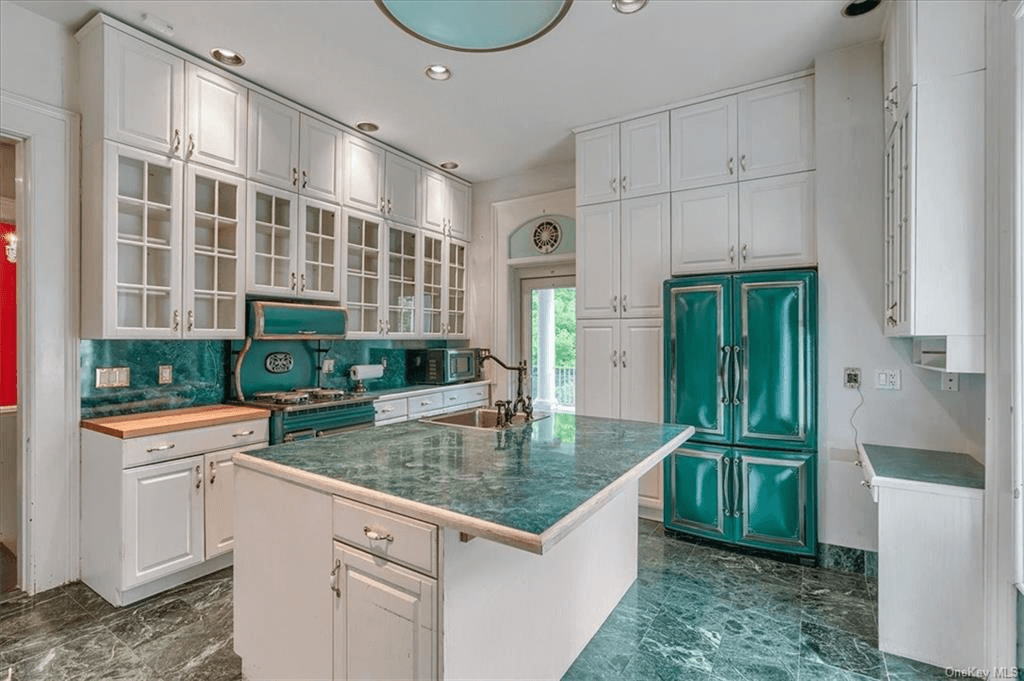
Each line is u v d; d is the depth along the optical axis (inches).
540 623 68.3
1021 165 67.4
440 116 138.4
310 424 121.5
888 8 93.4
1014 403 68.7
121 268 103.4
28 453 95.3
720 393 118.4
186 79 106.9
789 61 112.4
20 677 73.4
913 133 76.8
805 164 115.8
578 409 147.1
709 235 127.3
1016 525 68.9
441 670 49.6
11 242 131.1
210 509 102.3
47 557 97.3
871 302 106.4
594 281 144.5
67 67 99.8
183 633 84.7
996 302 71.4
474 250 194.7
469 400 181.8
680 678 74.3
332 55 108.3
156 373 112.8
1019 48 67.7
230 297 115.8
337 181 140.7
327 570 59.6
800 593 99.0
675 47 106.0
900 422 103.4
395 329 164.7
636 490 103.9
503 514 47.2
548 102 130.4
